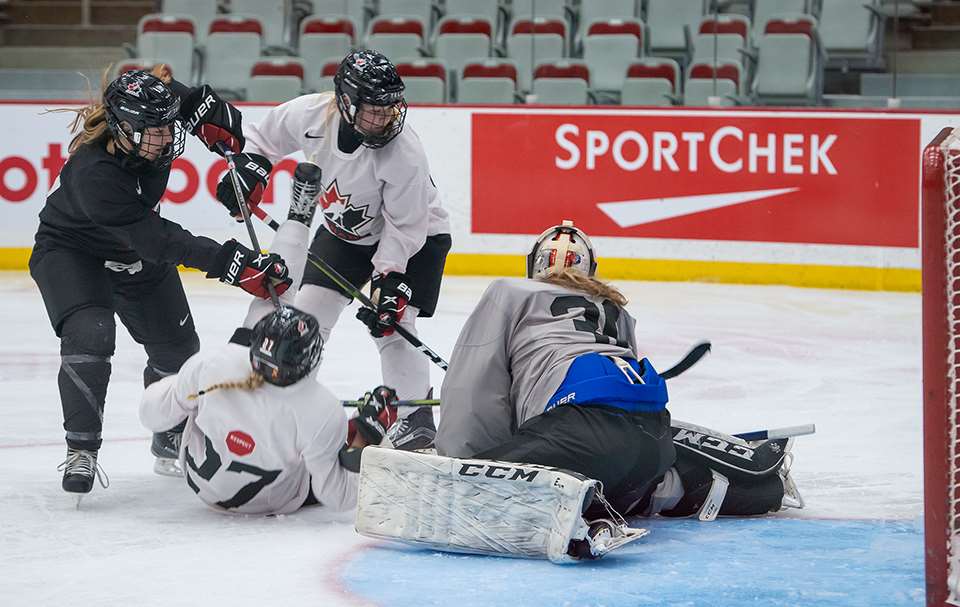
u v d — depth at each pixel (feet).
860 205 80.53
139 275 37.01
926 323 24.59
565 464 29.50
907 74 90.33
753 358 60.03
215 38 95.14
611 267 84.12
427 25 97.91
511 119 84.23
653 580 27.58
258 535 31.42
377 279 38.81
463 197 85.20
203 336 63.77
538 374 30.86
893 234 80.28
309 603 25.98
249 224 36.86
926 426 24.64
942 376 24.44
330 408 31.12
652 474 30.58
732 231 82.48
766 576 27.96
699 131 82.28
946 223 24.31
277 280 33.47
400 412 40.73
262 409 30.94
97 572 28.25
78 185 32.81
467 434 31.24
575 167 83.76
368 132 36.73
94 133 33.04
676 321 69.77
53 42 100.58
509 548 28.96
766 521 33.30
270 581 27.53
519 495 28.86
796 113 80.94
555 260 33.30
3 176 85.25
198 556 29.50
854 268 80.94
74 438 33.81
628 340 33.24
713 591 26.78
